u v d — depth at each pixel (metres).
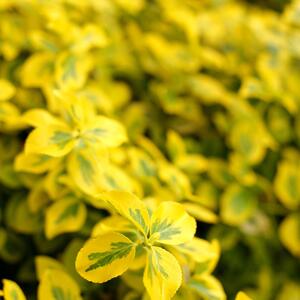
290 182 0.47
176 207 0.30
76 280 0.36
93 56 0.49
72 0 0.49
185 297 0.33
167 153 0.49
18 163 0.35
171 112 0.51
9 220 0.40
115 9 0.55
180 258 0.33
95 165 0.34
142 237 0.30
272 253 0.48
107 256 0.28
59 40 0.42
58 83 0.39
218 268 0.47
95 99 0.42
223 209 0.45
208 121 0.53
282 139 0.52
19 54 0.46
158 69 0.52
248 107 0.51
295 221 0.47
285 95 0.50
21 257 0.40
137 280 0.34
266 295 0.47
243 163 0.48
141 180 0.39
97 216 0.39
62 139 0.33
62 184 0.37
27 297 0.39
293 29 0.59
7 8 0.48
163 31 0.58
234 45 0.58
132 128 0.47
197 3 0.62
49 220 0.36
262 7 0.70
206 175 0.48
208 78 0.53
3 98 0.37
